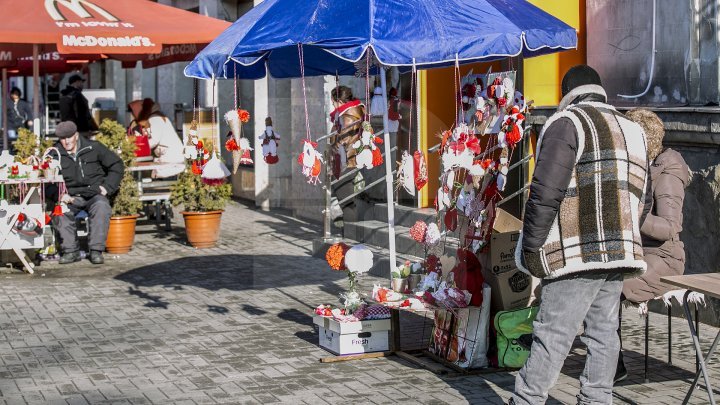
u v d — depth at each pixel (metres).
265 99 15.78
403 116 10.25
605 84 10.44
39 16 11.88
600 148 5.34
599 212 5.30
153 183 14.84
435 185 10.55
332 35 6.59
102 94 23.36
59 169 11.48
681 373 6.94
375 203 10.46
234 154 8.03
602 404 5.54
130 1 12.91
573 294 5.39
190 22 12.60
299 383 6.78
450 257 7.20
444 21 6.71
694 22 9.28
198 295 9.82
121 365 7.30
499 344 6.93
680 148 8.62
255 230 13.84
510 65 8.02
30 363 7.38
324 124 11.22
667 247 6.61
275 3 7.32
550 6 10.82
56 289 10.23
